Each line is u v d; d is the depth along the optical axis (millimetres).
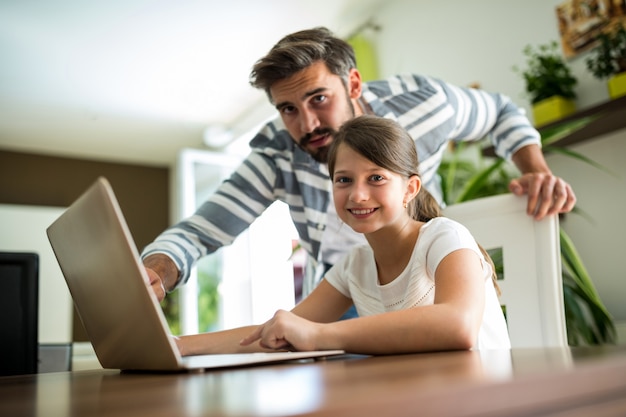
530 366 385
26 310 1039
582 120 2299
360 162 955
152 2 3752
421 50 3752
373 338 722
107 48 4250
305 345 732
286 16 4070
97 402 387
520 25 3051
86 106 5164
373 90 1511
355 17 4207
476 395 284
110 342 738
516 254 1219
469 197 2365
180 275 1389
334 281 1186
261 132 1609
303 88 1292
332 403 266
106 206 605
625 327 2256
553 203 1195
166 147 6301
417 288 994
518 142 1616
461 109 1577
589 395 333
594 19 2652
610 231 2516
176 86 4926
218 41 4293
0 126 5480
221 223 1528
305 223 1585
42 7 3707
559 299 1154
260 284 4812
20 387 590
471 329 727
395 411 259
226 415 262
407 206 1115
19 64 4363
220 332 982
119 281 642
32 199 6062
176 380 533
